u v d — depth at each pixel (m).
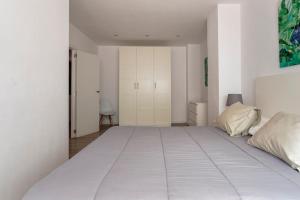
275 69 2.45
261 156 1.42
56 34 2.39
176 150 1.58
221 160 1.34
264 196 0.86
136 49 5.55
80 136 4.59
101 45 6.28
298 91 1.94
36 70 1.97
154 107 5.57
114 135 2.16
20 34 1.72
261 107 2.65
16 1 1.67
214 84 3.62
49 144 2.23
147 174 1.08
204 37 5.39
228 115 2.26
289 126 1.35
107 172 1.11
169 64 5.56
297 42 2.03
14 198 1.65
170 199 0.83
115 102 6.32
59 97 2.47
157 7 3.55
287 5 2.16
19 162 1.71
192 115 5.28
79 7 3.55
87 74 4.79
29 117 1.86
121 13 3.81
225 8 3.39
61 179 1.01
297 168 1.16
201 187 0.93
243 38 3.27
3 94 1.52
